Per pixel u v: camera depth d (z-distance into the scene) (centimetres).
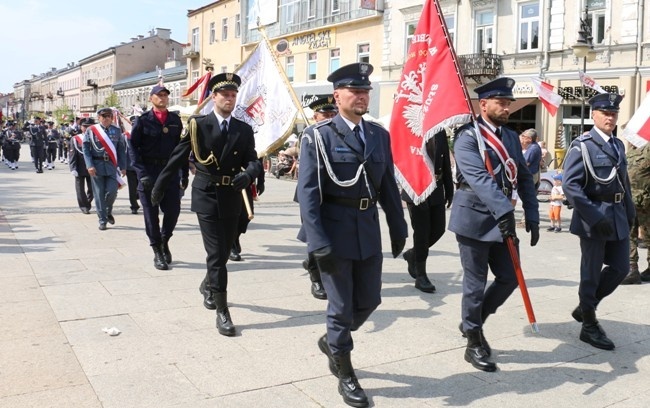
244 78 840
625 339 503
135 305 559
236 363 430
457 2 2680
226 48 4434
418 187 594
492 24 2589
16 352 438
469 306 439
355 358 449
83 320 512
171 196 709
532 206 450
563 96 2345
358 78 384
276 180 2227
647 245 713
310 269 605
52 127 3073
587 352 471
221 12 4481
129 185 1166
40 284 622
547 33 2386
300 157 387
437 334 503
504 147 444
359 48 3266
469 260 439
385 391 394
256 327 509
